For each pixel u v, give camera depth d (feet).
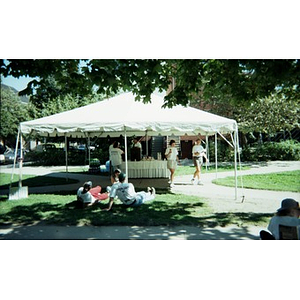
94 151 78.43
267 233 14.73
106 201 27.48
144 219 20.98
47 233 18.39
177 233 18.11
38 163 81.87
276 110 65.72
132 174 42.80
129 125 28.55
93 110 32.32
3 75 16.60
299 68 15.72
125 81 17.65
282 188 34.04
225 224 19.72
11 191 29.19
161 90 20.76
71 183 40.75
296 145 78.13
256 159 75.77
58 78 18.29
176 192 32.22
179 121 28.55
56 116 31.27
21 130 28.96
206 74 19.66
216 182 39.06
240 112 68.90
